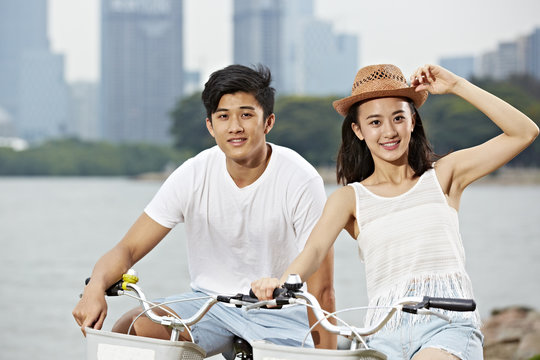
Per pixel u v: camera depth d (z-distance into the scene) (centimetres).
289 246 367
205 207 364
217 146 373
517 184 9881
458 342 297
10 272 2653
